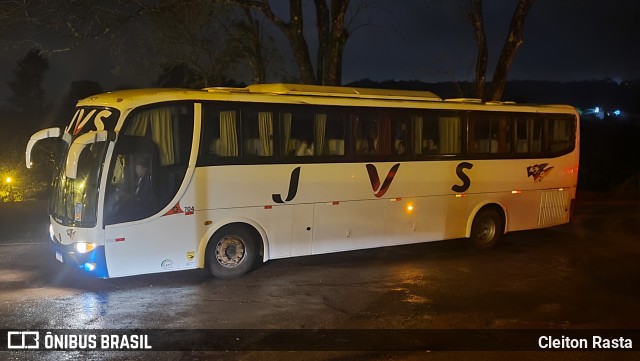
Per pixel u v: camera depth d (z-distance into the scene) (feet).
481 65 61.72
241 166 31.53
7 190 57.47
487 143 40.65
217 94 31.07
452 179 39.14
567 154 44.60
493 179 40.96
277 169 32.63
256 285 30.68
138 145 28.76
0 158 61.26
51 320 24.59
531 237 46.60
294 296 28.81
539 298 29.22
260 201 32.22
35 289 29.22
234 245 32.04
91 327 23.81
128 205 28.58
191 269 32.76
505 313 26.68
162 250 29.58
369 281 31.94
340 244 35.17
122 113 28.55
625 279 33.24
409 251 40.34
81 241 27.96
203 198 30.53
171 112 29.78
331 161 34.42
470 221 40.16
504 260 37.93
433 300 28.53
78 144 26.76
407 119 37.22
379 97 37.09
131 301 27.48
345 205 35.09
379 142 36.19
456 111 39.14
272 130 32.50
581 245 43.34
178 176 29.81
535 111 42.68
